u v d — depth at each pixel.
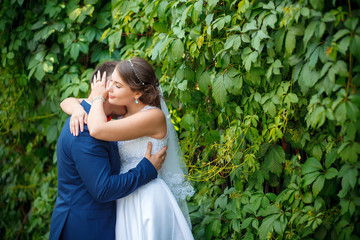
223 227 2.33
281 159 2.05
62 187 1.97
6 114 3.34
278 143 2.19
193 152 2.37
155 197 1.94
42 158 3.55
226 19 1.86
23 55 3.28
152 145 2.01
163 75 2.33
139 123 1.91
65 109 2.08
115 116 2.15
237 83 1.95
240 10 1.81
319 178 1.79
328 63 1.53
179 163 2.18
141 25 2.37
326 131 1.86
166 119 2.13
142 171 1.91
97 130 1.81
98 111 1.86
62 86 3.01
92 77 2.12
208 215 2.40
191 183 2.52
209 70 2.11
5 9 3.13
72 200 1.92
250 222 2.17
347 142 1.60
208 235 2.29
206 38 2.02
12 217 3.76
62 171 1.96
